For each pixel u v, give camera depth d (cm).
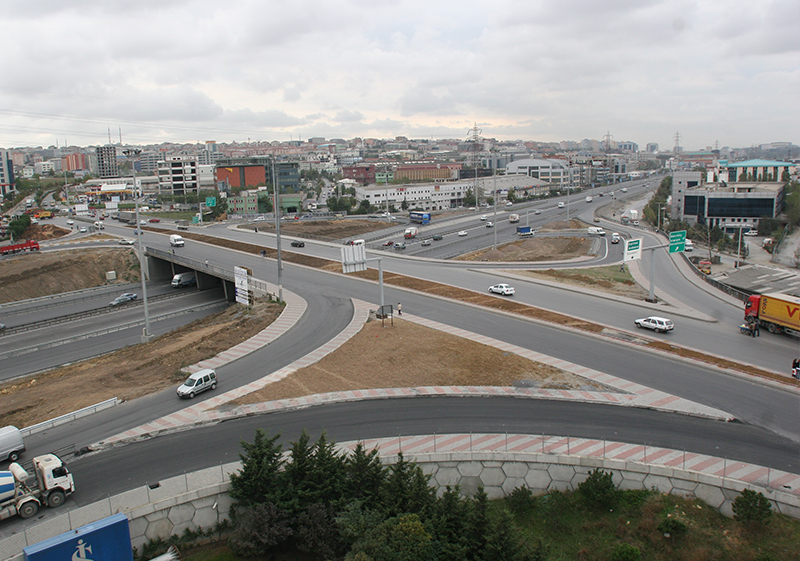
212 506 3312
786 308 6041
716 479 3294
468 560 2820
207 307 9719
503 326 6606
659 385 4769
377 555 2631
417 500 3023
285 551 3136
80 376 5844
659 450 3691
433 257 12456
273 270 10388
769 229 17875
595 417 4203
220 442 3959
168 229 16450
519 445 3788
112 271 12238
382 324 6675
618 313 7194
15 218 17738
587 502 3412
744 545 2970
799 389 4581
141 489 3375
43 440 4106
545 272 10000
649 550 3012
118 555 2708
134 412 4522
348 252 6581
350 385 4919
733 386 4728
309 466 3291
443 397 4634
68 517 3058
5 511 3098
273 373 5275
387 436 3981
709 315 7156
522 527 3281
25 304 10275
